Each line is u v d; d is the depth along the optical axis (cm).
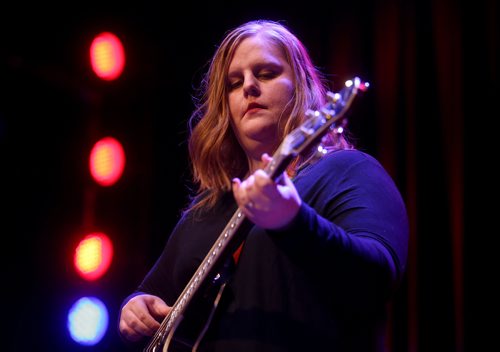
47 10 706
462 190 507
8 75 705
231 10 657
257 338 208
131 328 257
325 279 181
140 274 664
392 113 554
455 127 523
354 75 580
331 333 203
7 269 689
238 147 277
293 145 174
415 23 557
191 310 226
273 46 259
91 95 714
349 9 597
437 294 507
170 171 679
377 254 184
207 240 253
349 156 228
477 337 480
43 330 671
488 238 488
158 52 697
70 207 700
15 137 709
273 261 216
